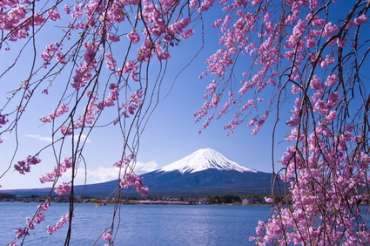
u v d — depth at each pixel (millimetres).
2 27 3680
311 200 4406
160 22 3775
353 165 4660
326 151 4637
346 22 4293
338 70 4535
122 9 3641
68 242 2770
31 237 35281
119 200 3586
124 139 3459
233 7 5852
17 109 3258
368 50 4488
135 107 4199
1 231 44031
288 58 5676
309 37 5230
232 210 156750
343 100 4645
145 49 3795
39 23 3803
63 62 3441
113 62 4023
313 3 5301
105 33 3348
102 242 32562
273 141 4039
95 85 3168
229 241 41594
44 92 3623
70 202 2822
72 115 3076
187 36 4812
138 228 58688
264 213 120188
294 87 4887
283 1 5336
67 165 4555
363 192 4652
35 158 3854
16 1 3693
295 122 4594
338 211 4422
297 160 4555
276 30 5574
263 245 5164
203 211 142125
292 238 4707
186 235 48156
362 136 4602
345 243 4652
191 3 4879
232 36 6453
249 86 6469
